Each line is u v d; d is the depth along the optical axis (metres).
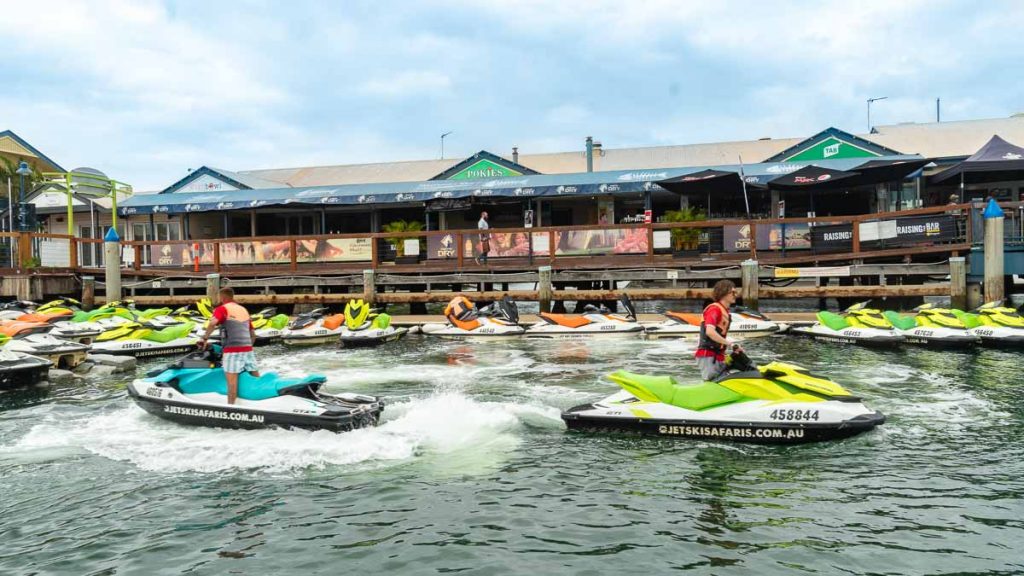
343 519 5.95
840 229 20.56
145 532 5.75
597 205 32.53
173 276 24.31
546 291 21.09
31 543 5.58
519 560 5.12
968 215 18.84
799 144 30.55
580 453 7.66
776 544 5.31
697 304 27.86
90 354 15.21
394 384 11.82
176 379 9.30
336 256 24.08
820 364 13.04
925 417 8.98
